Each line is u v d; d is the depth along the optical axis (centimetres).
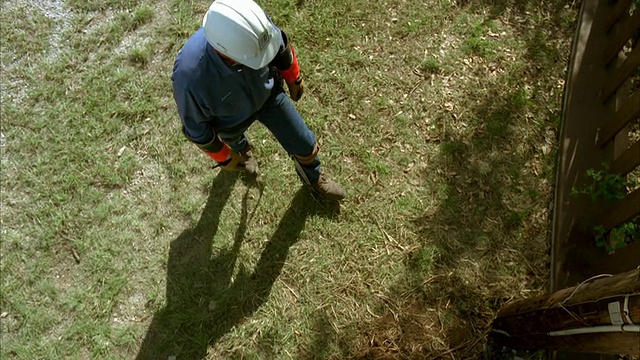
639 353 193
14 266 353
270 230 350
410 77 378
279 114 278
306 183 338
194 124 247
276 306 334
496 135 357
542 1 390
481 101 367
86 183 367
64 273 350
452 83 374
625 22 338
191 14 408
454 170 352
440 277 330
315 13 401
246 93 247
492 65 376
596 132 344
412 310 325
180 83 227
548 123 357
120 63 398
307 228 348
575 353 297
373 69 382
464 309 321
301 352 324
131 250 352
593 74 358
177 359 330
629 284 189
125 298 343
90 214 360
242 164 325
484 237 336
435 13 393
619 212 295
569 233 324
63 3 417
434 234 339
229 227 353
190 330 334
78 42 405
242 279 342
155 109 382
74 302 342
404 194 349
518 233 335
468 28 387
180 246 352
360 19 396
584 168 338
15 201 366
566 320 228
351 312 328
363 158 360
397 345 319
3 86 397
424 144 360
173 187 364
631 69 311
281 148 367
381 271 335
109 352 334
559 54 374
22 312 342
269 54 233
